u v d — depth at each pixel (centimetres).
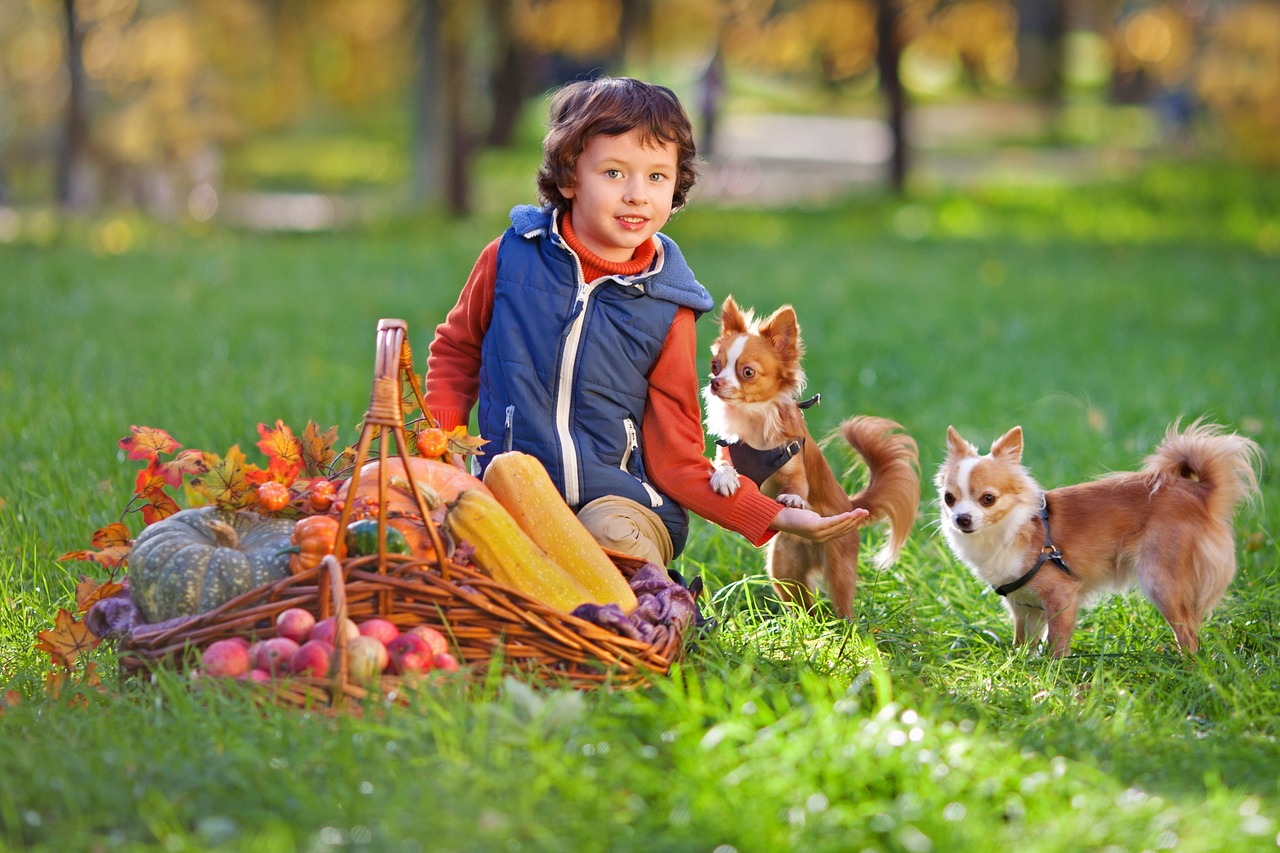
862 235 2062
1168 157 3269
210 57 2216
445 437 450
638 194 458
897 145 2602
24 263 1459
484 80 3425
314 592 383
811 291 1424
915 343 1124
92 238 1736
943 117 5112
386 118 4378
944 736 358
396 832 295
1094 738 376
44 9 2281
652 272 471
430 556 404
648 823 310
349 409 767
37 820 311
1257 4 2695
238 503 426
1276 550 576
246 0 2236
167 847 293
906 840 303
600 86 465
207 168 2247
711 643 435
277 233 1920
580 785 318
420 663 371
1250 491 498
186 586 393
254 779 325
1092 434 793
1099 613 529
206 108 2208
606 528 447
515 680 371
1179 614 473
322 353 1005
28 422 721
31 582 514
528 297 469
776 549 523
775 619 484
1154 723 397
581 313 463
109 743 346
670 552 479
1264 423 798
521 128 3988
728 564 569
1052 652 482
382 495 379
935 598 544
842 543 513
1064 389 935
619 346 464
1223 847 306
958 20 2845
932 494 674
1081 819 313
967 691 425
